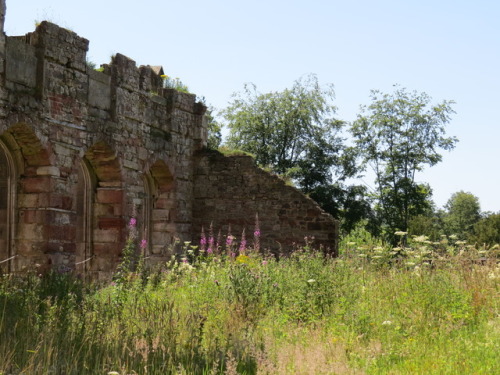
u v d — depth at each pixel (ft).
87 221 62.59
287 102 113.39
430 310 35.78
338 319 35.19
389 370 28.09
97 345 28.32
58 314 32.45
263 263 46.91
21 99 51.29
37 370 24.70
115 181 62.95
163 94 71.61
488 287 41.04
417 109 121.70
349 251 53.93
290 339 32.65
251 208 73.67
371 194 119.85
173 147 71.92
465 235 265.13
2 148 53.83
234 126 115.65
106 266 62.23
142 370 26.20
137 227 65.57
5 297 35.70
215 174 75.05
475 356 29.66
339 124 115.85
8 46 50.42
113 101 62.03
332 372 27.02
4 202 54.29
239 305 37.35
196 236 75.10
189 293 43.24
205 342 31.12
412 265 44.80
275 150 112.37
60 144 55.11
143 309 34.83
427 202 126.11
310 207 71.87
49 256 53.47
